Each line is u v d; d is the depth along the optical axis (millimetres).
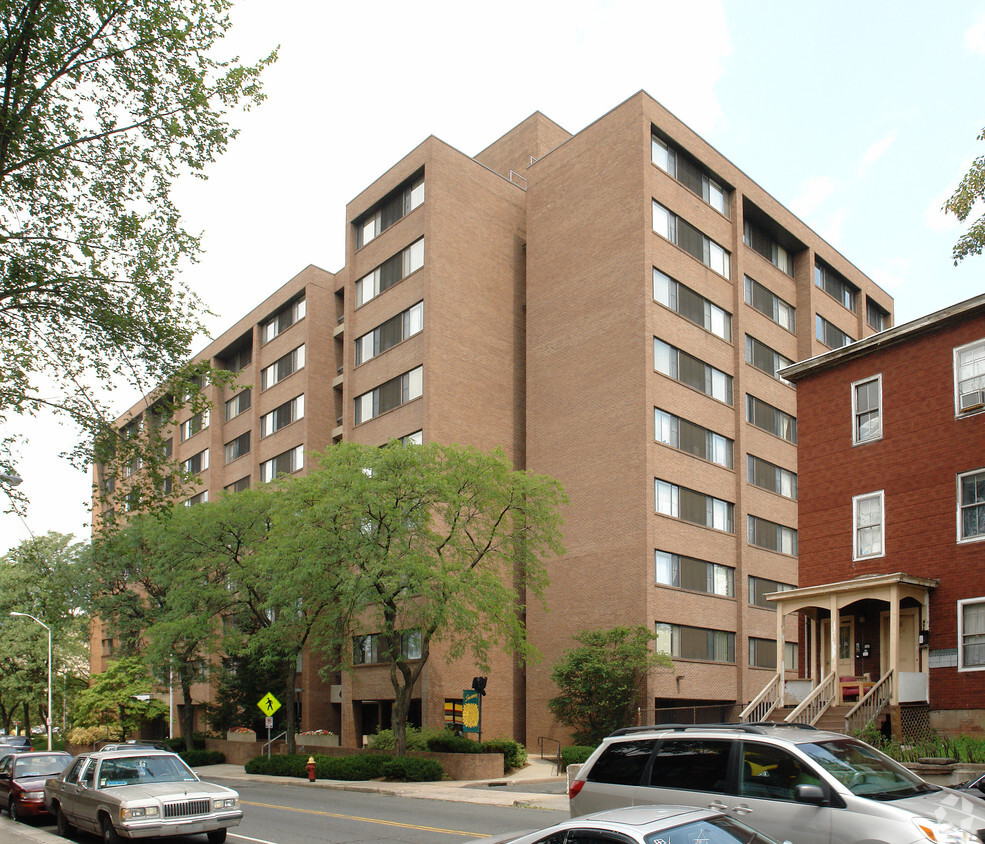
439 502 31766
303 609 35125
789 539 45844
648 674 35000
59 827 17734
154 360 16844
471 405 42812
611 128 41625
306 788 29500
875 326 57688
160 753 17438
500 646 40438
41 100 15094
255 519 39188
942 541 22828
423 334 42312
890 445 24422
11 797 20859
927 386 23766
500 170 53375
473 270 44406
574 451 40344
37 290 15742
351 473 30453
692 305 41750
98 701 52969
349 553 30266
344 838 16344
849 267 54375
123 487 17938
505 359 44969
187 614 40344
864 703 22484
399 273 45094
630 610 36469
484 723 39000
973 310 22766
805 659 26844
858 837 8547
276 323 56719
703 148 43719
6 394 15945
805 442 26656
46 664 64875
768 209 47656
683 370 40438
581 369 40812
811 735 9914
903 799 8922
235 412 60875
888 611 24266
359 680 43469
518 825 17531
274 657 36812
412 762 30234
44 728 83500
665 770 10312
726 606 40406
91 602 48875
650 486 37125
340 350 53469
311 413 51469
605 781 10773
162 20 15320
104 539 18031
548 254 43719
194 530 39656
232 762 46344
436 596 29484
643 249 39000
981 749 19172
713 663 38969
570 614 38656
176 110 16141
